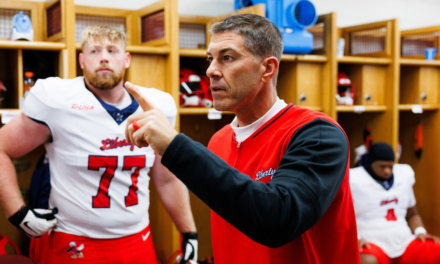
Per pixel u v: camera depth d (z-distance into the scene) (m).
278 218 0.63
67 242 1.57
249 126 0.97
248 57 0.85
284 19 2.59
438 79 3.53
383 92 3.18
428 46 3.61
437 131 3.57
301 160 0.71
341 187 0.83
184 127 3.04
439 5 4.26
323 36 2.88
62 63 2.02
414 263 2.60
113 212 1.60
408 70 3.48
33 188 1.97
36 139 1.57
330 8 3.65
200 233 3.18
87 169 1.56
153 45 2.43
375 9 3.90
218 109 0.88
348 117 3.53
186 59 2.95
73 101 1.56
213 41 0.88
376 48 3.43
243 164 0.95
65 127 1.54
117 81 1.62
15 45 1.93
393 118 3.13
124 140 1.63
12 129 1.55
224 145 1.07
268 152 0.89
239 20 0.87
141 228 1.71
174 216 1.87
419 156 3.71
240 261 0.91
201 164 0.66
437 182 3.59
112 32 1.62
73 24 2.02
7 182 1.54
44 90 1.54
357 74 3.12
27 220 1.52
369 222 2.64
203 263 2.96
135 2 2.78
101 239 1.60
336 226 0.84
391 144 3.16
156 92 1.78
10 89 2.20
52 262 1.60
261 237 0.65
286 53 2.68
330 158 0.72
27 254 2.45
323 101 2.88
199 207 3.17
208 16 2.97
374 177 2.68
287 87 2.85
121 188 1.63
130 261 1.65
